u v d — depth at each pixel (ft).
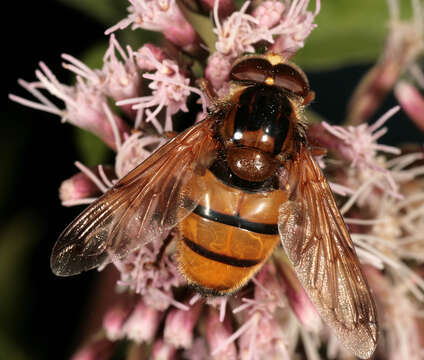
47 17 0.43
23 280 0.44
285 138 0.36
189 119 0.39
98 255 0.36
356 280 0.36
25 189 0.44
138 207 0.36
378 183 0.39
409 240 0.41
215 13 0.37
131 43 0.43
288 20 0.38
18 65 0.43
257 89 0.36
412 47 0.43
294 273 0.38
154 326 0.38
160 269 0.37
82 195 0.38
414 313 0.42
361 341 0.35
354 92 0.45
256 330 0.38
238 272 0.35
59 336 0.44
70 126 0.44
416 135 0.47
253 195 0.35
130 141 0.38
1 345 0.44
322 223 0.36
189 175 0.36
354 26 0.44
